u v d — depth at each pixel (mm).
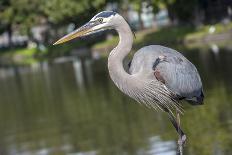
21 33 86500
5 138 23094
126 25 10438
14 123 26328
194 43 54312
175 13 64438
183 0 62188
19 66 66625
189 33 58062
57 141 20891
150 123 21000
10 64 72688
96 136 20562
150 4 64375
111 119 23078
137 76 10578
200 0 62000
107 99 28391
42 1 81938
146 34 64000
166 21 75375
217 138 17391
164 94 10766
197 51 45156
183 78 10859
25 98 35125
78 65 52750
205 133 18094
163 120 21141
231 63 34062
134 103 25719
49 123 24734
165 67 10719
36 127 24359
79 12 70500
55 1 73500
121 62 10492
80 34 10391
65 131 22406
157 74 10672
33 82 44719
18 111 30031
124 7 69938
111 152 17969
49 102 31344
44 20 84562
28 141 21766
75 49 70688
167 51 10938
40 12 84312
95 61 53688
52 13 74562
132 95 10633
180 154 10992
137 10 66000
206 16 62625
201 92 11336
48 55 77062
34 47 86438
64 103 29844
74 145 19781
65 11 71938
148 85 10617
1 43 106375
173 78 10766
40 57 77250
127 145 18500
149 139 18719
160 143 18031
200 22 60438
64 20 74875
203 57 39938
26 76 51750
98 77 39406
